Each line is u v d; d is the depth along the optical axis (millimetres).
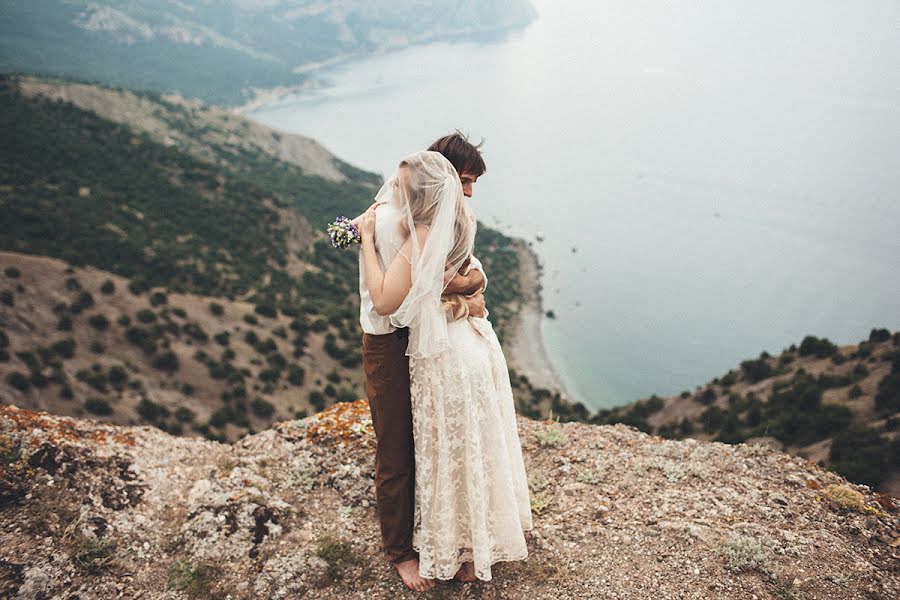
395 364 3025
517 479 3486
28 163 116750
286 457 4438
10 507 3449
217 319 75438
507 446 3400
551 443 4848
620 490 4082
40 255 79688
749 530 3475
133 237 101562
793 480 4020
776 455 4406
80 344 63531
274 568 3436
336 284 117188
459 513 3211
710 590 3068
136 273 90875
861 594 3008
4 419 3938
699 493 3928
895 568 3217
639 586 3158
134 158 134875
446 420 3049
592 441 4848
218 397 64438
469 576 3332
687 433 42156
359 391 71812
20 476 3611
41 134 127875
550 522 3818
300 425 4820
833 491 3848
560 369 145625
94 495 3730
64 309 65438
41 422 4098
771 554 3262
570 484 4250
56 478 3707
